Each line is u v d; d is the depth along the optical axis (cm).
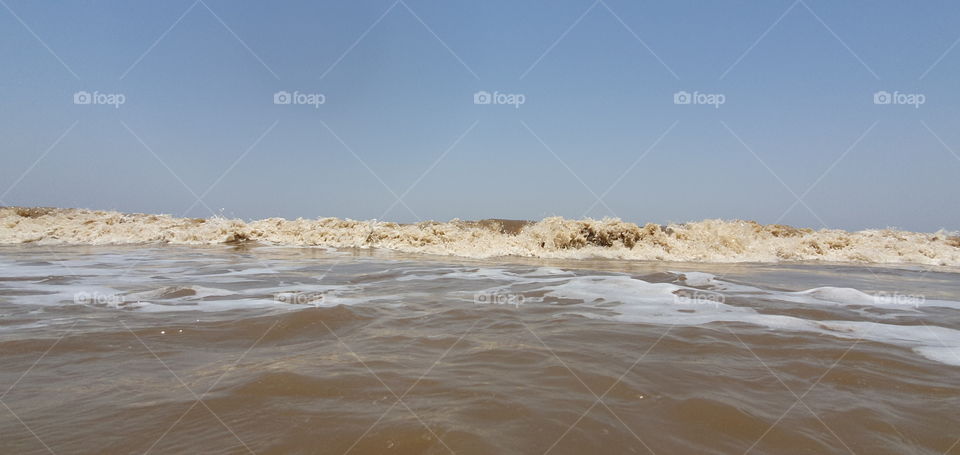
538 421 201
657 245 1229
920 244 1401
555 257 1153
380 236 1436
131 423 197
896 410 221
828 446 186
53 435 186
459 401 222
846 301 519
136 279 641
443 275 730
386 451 175
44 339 325
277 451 174
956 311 467
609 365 279
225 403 218
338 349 310
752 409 219
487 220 1712
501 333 356
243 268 801
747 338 346
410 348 313
